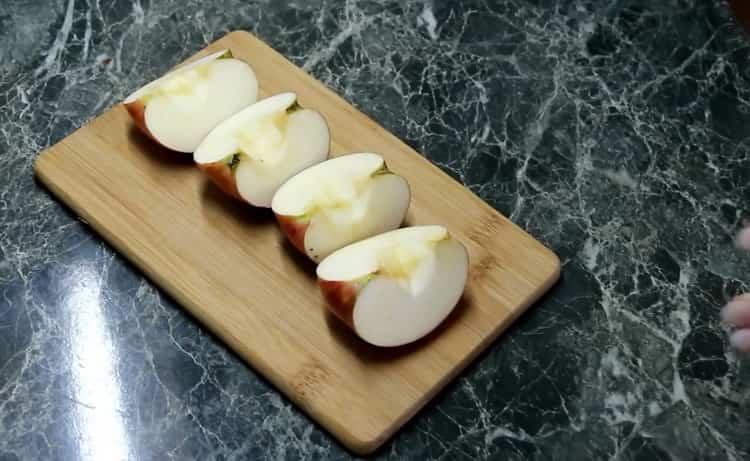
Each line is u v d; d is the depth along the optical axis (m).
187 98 0.64
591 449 0.57
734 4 0.56
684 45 0.73
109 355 0.60
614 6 0.74
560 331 0.61
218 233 0.63
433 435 0.58
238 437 0.58
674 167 0.67
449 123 0.69
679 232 0.65
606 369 0.60
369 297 0.56
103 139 0.66
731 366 0.60
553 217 0.65
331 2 0.74
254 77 0.66
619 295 0.62
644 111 0.70
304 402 0.57
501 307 0.60
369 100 0.70
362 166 0.61
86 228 0.65
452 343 0.59
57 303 0.62
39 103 0.70
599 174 0.67
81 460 0.57
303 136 0.63
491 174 0.67
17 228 0.65
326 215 0.59
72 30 0.73
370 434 0.56
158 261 0.61
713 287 0.63
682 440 0.58
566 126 0.69
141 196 0.64
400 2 0.74
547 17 0.74
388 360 0.58
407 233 0.58
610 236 0.64
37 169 0.65
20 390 0.59
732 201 0.66
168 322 0.61
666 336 0.61
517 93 0.71
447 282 0.58
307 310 0.60
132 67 0.72
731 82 0.71
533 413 0.58
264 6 0.74
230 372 0.60
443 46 0.73
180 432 0.58
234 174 0.60
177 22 0.74
